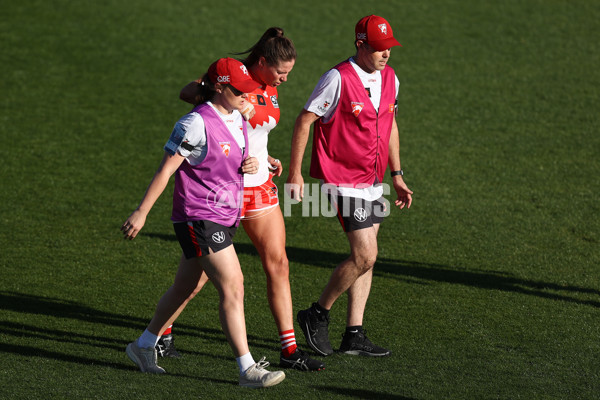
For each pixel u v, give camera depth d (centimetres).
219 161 1552
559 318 2116
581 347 1900
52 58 5250
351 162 1833
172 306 1662
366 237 1800
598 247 2739
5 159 3681
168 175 1526
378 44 1773
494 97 4706
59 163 3656
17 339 1883
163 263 2575
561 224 2973
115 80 4922
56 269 2488
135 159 3750
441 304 2219
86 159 3725
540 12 6322
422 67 5222
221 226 1579
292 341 1742
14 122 4206
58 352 1803
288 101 4628
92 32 5738
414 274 2480
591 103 4603
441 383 1653
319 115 1803
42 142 3931
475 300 2255
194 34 5762
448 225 2964
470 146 3947
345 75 1798
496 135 4106
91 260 2580
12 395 1507
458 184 3441
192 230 1566
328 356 1834
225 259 1573
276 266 1736
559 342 1936
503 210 3130
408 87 4859
